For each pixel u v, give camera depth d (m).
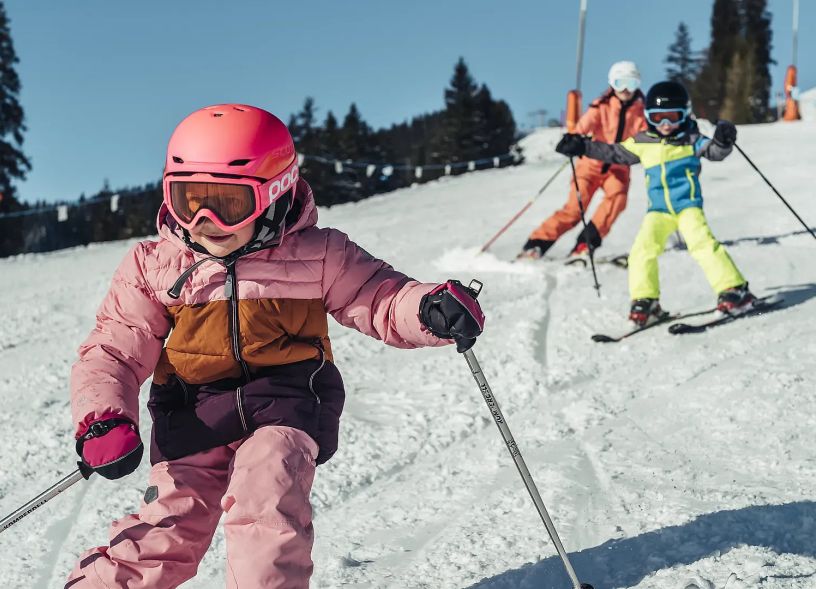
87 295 8.41
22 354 6.33
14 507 3.61
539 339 5.58
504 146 60.03
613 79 7.80
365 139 54.88
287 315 2.23
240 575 1.99
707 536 2.69
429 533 3.06
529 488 2.35
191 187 2.11
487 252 8.84
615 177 8.02
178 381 2.27
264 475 2.06
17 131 36.78
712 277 5.65
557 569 2.63
